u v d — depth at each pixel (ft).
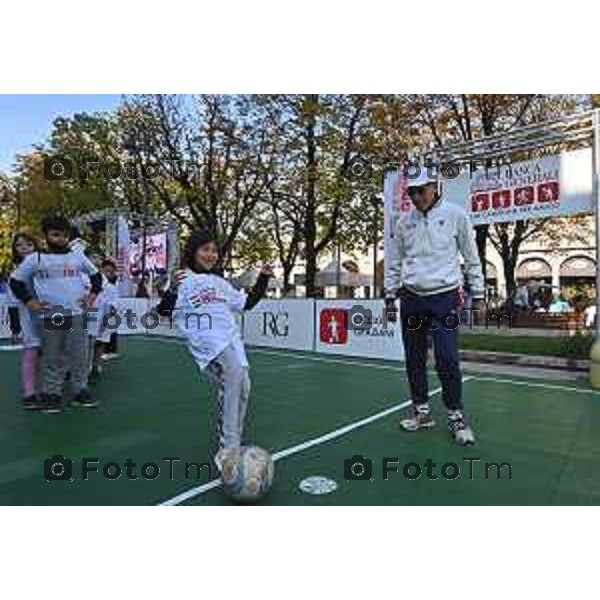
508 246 76.07
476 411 20.06
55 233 19.99
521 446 15.96
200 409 20.67
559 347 33.35
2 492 12.62
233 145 69.36
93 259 28.25
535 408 20.49
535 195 30.55
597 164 27.22
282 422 18.72
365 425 18.28
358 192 67.56
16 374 27.76
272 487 12.93
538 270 123.03
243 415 14.43
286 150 68.64
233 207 73.46
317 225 72.90
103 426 18.25
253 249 76.69
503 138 31.37
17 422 18.66
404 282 17.13
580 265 120.57
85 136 71.67
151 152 70.38
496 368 30.78
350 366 31.01
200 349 14.08
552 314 55.72
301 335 39.63
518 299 70.90
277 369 30.04
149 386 25.16
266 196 72.08
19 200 90.68
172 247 63.62
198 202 71.67
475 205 33.58
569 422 18.53
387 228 36.91
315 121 66.18
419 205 16.66
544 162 30.07
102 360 31.53
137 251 69.82
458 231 16.71
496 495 12.51
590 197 28.07
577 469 14.08
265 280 14.97
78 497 12.37
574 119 28.17
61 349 20.42
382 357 34.50
